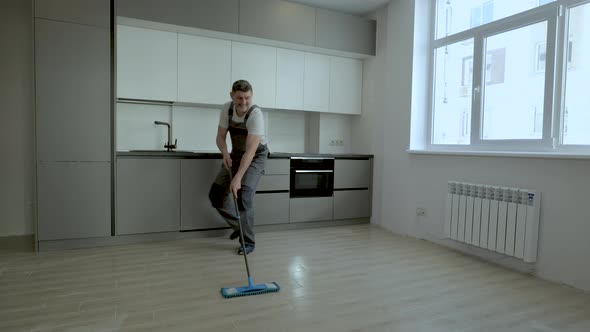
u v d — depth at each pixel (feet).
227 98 12.26
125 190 10.30
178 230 11.00
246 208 9.66
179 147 12.66
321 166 13.00
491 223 9.23
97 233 10.11
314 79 13.69
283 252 9.96
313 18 12.85
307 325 5.87
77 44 9.65
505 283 7.98
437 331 5.79
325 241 11.25
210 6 11.21
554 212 8.11
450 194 10.46
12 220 11.12
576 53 8.16
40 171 9.48
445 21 11.79
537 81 8.96
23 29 10.87
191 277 7.89
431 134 12.23
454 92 11.46
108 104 10.03
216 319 6.00
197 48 11.76
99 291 7.04
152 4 10.45
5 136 10.90
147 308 6.34
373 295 7.16
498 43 9.96
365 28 13.75
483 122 10.41
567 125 8.32
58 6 9.42
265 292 7.13
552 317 6.35
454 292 7.41
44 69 9.38
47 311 6.15
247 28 11.78
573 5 8.18
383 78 13.55
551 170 8.16
